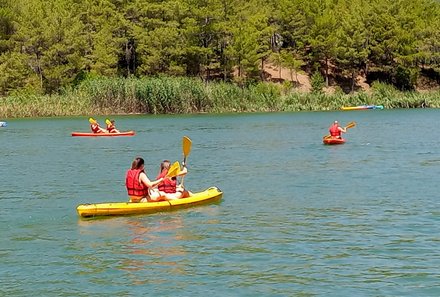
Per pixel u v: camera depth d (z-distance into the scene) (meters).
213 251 12.40
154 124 53.72
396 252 12.16
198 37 87.62
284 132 43.97
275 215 15.69
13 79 76.88
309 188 19.83
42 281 10.79
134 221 15.21
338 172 23.38
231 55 86.19
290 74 95.19
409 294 9.93
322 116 64.31
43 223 15.20
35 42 77.81
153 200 16.52
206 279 10.73
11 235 13.98
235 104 73.25
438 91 91.06
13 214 16.33
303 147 33.41
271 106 75.69
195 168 25.19
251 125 51.59
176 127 50.00
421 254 12.00
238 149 32.78
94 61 82.19
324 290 10.14
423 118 58.50
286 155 29.59
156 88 68.94
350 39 91.00
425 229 13.95
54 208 17.11
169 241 13.23
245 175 23.00
